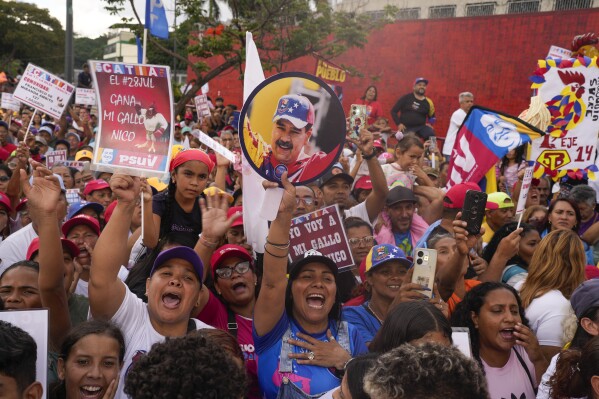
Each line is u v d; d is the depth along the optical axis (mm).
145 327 3680
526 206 7652
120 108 4047
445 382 2006
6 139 11812
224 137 9500
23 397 2457
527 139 6547
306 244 5078
